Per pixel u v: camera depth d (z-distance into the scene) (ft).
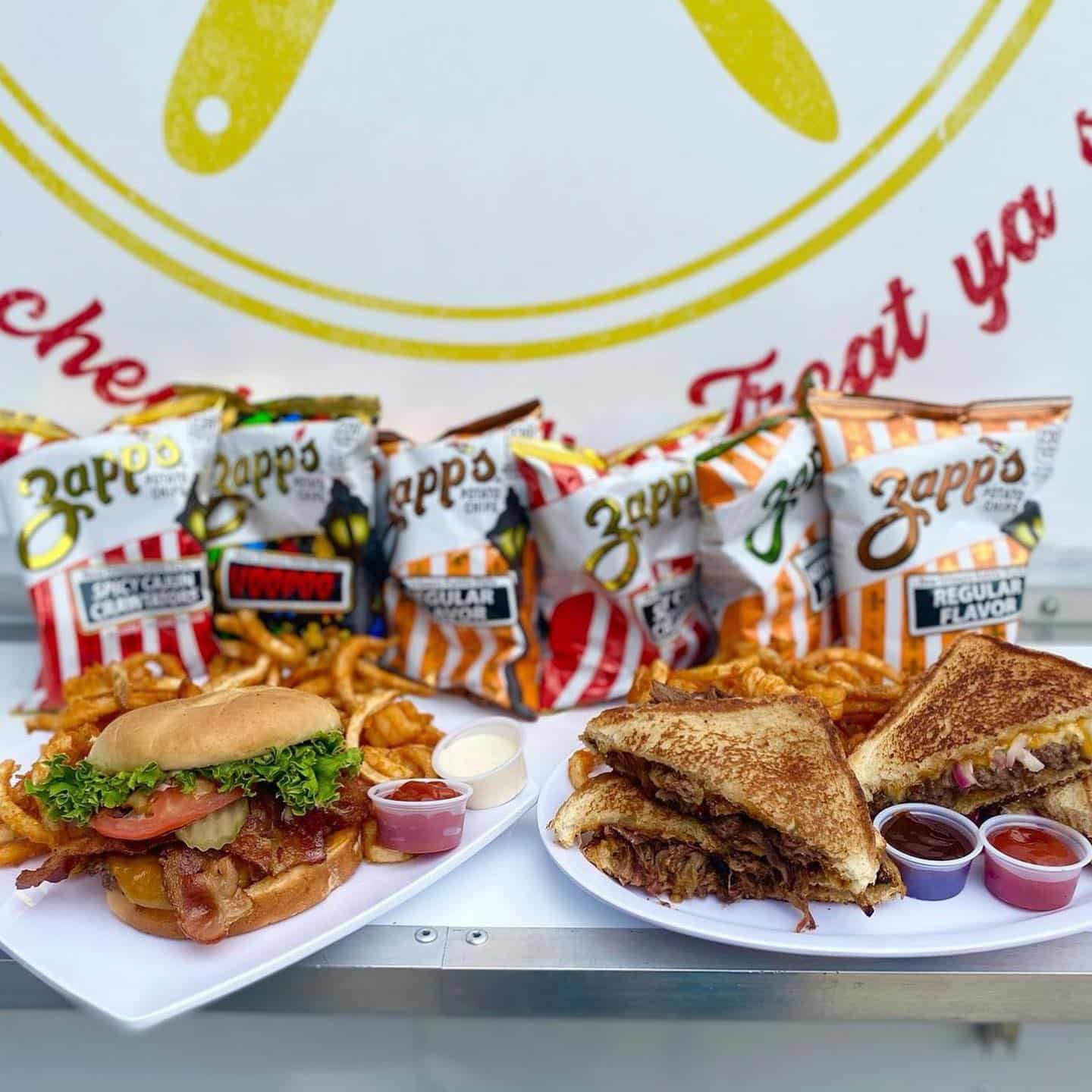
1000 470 3.00
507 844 2.51
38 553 2.88
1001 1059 2.55
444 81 3.00
